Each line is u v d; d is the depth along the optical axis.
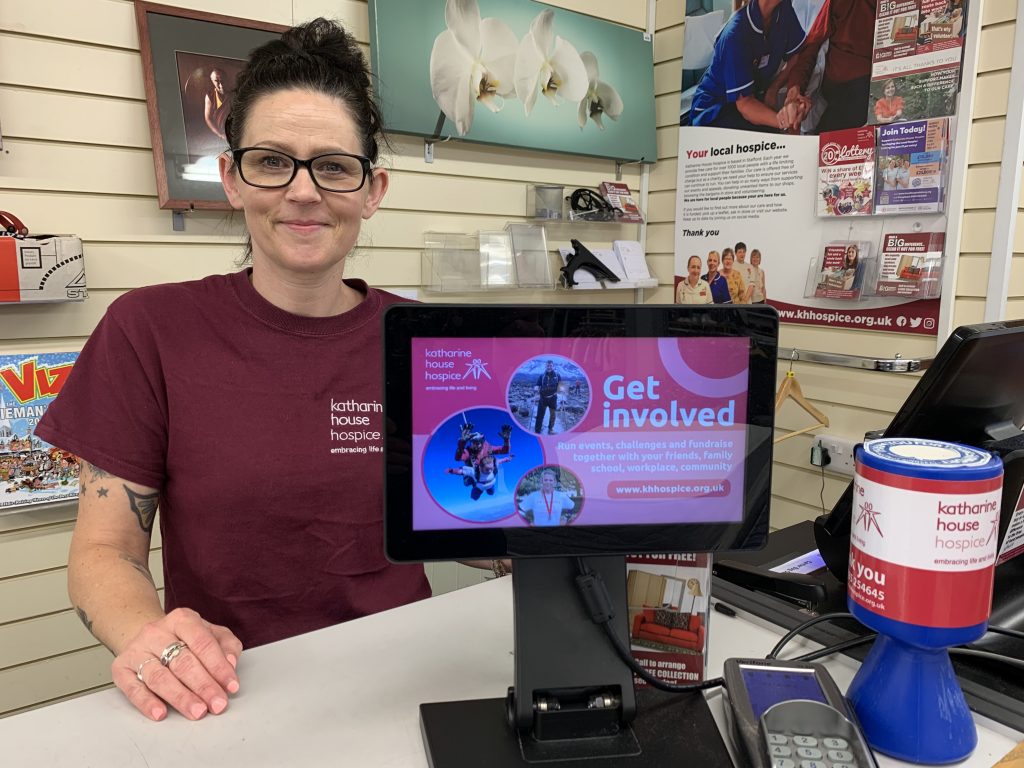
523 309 0.62
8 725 0.69
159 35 1.81
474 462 0.63
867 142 2.24
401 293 2.39
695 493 0.66
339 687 0.75
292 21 2.05
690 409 0.65
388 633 0.88
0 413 1.70
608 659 0.66
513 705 0.65
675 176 2.91
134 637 0.80
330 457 1.13
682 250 2.87
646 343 0.64
